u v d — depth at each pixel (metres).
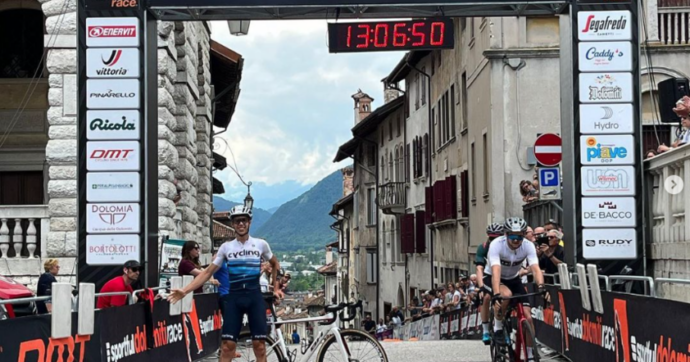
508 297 11.92
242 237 11.70
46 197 24.11
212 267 11.70
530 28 28.94
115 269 15.85
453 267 39.31
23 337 9.06
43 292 17.00
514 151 28.80
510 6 16.78
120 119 15.93
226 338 11.62
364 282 65.19
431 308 31.62
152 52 16.41
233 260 11.61
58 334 9.85
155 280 16.28
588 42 16.22
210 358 17.11
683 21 26.72
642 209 16.05
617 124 16.16
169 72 22.69
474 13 16.84
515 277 12.84
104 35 15.97
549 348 16.11
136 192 15.90
